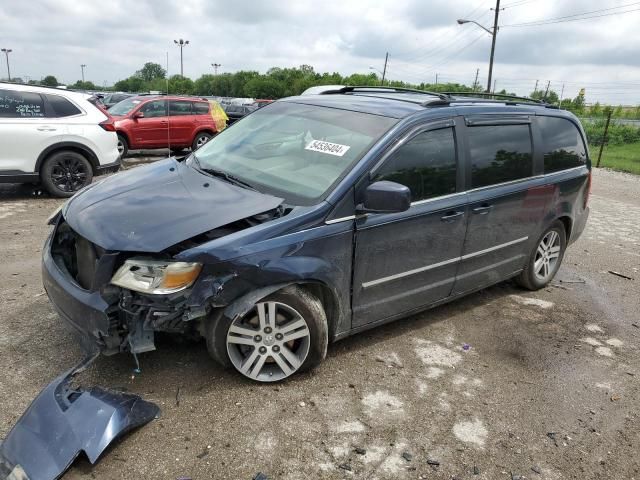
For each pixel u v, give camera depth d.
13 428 2.65
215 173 3.88
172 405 3.10
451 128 4.07
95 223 3.13
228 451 2.80
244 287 3.08
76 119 8.50
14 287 4.66
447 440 3.06
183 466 2.68
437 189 3.95
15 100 8.08
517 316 4.84
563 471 2.91
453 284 4.31
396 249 3.72
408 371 3.73
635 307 5.32
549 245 5.37
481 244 4.40
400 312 4.01
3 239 6.07
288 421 3.07
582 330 4.68
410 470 2.80
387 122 3.80
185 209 3.21
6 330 3.85
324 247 3.31
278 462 2.76
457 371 3.80
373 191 3.28
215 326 3.17
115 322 2.96
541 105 5.16
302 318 3.32
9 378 3.27
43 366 3.42
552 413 3.42
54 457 2.49
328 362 3.74
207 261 2.94
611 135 26.64
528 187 4.69
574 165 5.34
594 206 10.50
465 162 4.14
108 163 8.91
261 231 3.11
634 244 7.75
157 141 14.57
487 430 3.19
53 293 3.29
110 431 2.67
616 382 3.87
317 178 3.55
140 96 15.55
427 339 4.23
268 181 3.66
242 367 3.31
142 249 2.88
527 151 4.74
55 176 8.40
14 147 7.97
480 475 2.82
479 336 4.38
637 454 3.11
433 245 3.97
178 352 3.62
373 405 3.30
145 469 2.64
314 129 4.00
